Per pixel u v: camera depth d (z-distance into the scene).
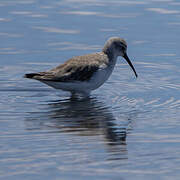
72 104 18.31
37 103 18.44
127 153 13.36
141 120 16.36
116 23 28.89
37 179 11.68
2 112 17.17
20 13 30.66
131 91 20.12
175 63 23.52
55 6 32.22
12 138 14.52
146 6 32.12
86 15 30.34
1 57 24.34
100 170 12.23
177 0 33.53
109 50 20.09
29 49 25.31
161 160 12.86
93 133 15.00
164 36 26.98
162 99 18.84
